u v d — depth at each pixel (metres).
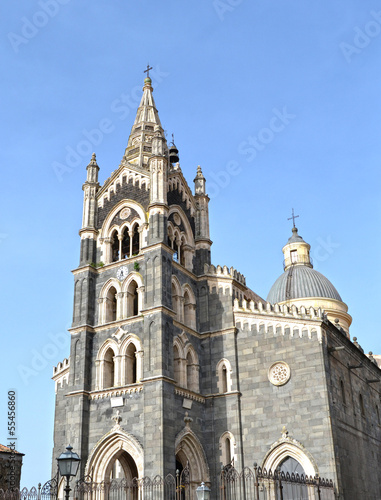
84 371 55.88
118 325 57.03
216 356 58.47
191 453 54.00
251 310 58.25
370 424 62.16
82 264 61.09
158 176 60.78
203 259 63.62
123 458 56.22
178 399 53.69
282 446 51.81
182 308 58.81
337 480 48.53
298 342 54.62
